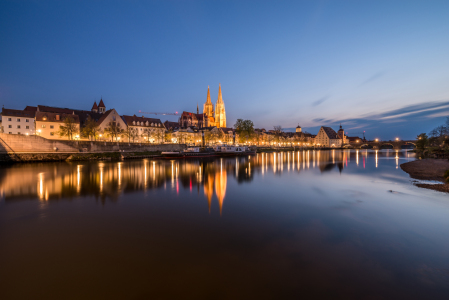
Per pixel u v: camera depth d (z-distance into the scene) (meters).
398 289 8.35
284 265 9.90
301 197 22.91
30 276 9.06
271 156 96.50
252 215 16.95
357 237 12.95
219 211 17.98
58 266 9.78
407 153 122.62
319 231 13.84
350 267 9.80
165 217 16.45
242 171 44.00
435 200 21.72
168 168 47.84
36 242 12.15
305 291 8.16
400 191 25.89
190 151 89.62
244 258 10.48
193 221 15.57
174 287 8.37
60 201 20.69
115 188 26.59
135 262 10.08
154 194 23.84
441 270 9.65
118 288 8.32
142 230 13.88
